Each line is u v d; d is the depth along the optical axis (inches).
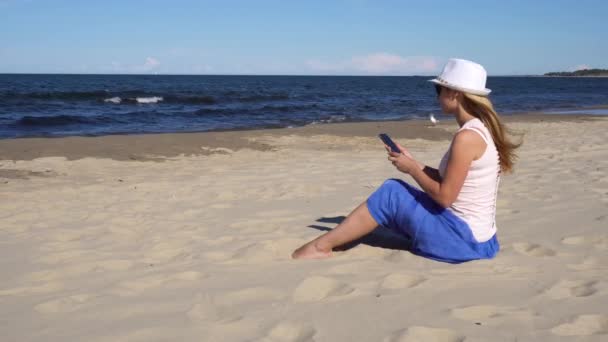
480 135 123.3
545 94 2053.4
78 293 114.4
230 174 304.3
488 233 132.0
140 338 91.0
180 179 289.3
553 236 155.2
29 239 167.3
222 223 183.6
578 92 2281.0
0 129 649.0
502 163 131.5
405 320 94.6
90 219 194.5
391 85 3346.5
